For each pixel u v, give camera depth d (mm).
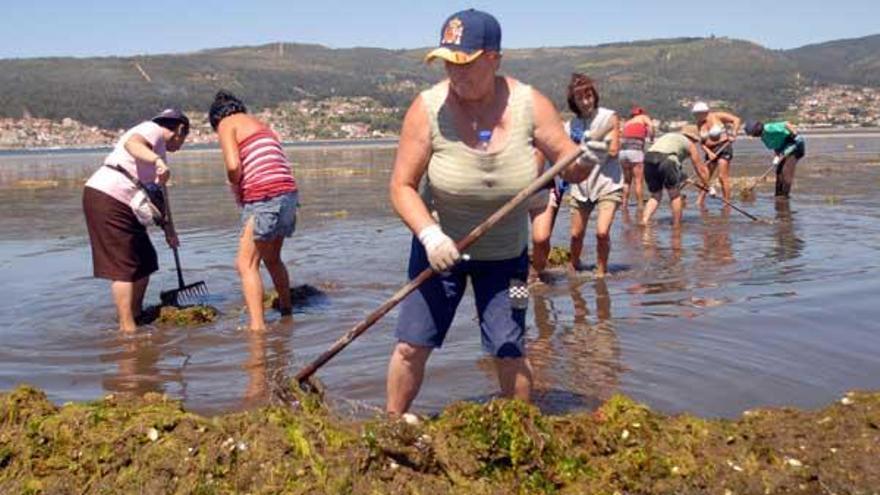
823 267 8633
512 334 4434
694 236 11320
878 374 5305
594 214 14242
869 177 20562
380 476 3648
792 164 15812
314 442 3719
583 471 3811
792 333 6188
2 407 4043
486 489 3662
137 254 7109
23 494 3748
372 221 13805
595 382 5273
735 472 3828
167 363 6035
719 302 7227
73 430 3881
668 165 12297
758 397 4965
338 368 5668
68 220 15320
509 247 4379
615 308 7191
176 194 20891
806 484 3811
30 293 8586
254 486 3637
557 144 4238
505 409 3855
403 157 4246
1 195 21750
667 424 4066
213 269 9773
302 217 14594
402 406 4574
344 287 8469
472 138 4180
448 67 4039
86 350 6438
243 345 6461
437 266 4086
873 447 3961
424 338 4445
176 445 3768
